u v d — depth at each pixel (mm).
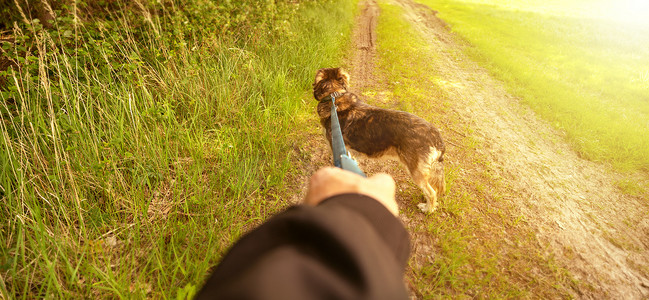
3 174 2742
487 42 13398
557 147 5738
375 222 505
